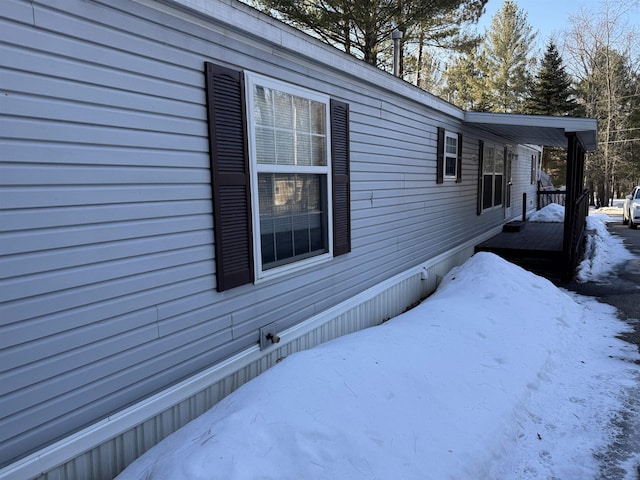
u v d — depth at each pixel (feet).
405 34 45.57
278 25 10.62
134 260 7.72
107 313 7.33
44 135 6.32
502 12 94.12
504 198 38.24
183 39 8.44
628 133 97.25
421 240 21.29
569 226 23.77
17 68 5.98
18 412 6.20
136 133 7.63
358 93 14.94
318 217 13.26
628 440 9.28
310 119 12.51
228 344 9.95
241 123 9.92
